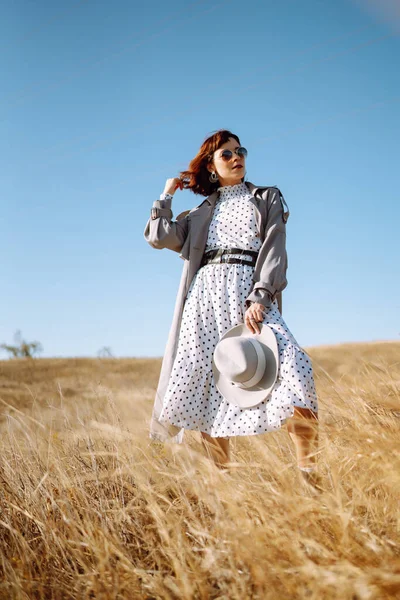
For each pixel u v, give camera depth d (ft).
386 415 10.15
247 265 12.25
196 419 11.89
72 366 126.62
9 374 116.47
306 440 10.39
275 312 11.84
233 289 12.06
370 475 8.43
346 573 6.42
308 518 7.61
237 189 12.96
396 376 12.34
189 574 7.63
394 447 7.82
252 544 7.06
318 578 6.40
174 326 12.80
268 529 7.43
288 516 7.44
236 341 11.16
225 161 12.85
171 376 12.27
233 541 7.62
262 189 12.64
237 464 9.03
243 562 7.45
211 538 8.14
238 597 6.93
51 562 9.19
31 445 12.49
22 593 8.09
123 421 11.53
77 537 9.27
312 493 8.55
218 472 8.63
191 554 8.00
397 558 6.73
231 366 11.05
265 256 12.04
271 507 7.97
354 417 9.60
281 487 8.48
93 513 9.93
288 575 6.82
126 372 116.37
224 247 12.40
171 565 8.20
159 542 9.24
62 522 9.94
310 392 10.73
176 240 13.05
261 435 12.35
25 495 10.78
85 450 12.22
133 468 10.15
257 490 8.68
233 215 12.57
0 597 8.30
